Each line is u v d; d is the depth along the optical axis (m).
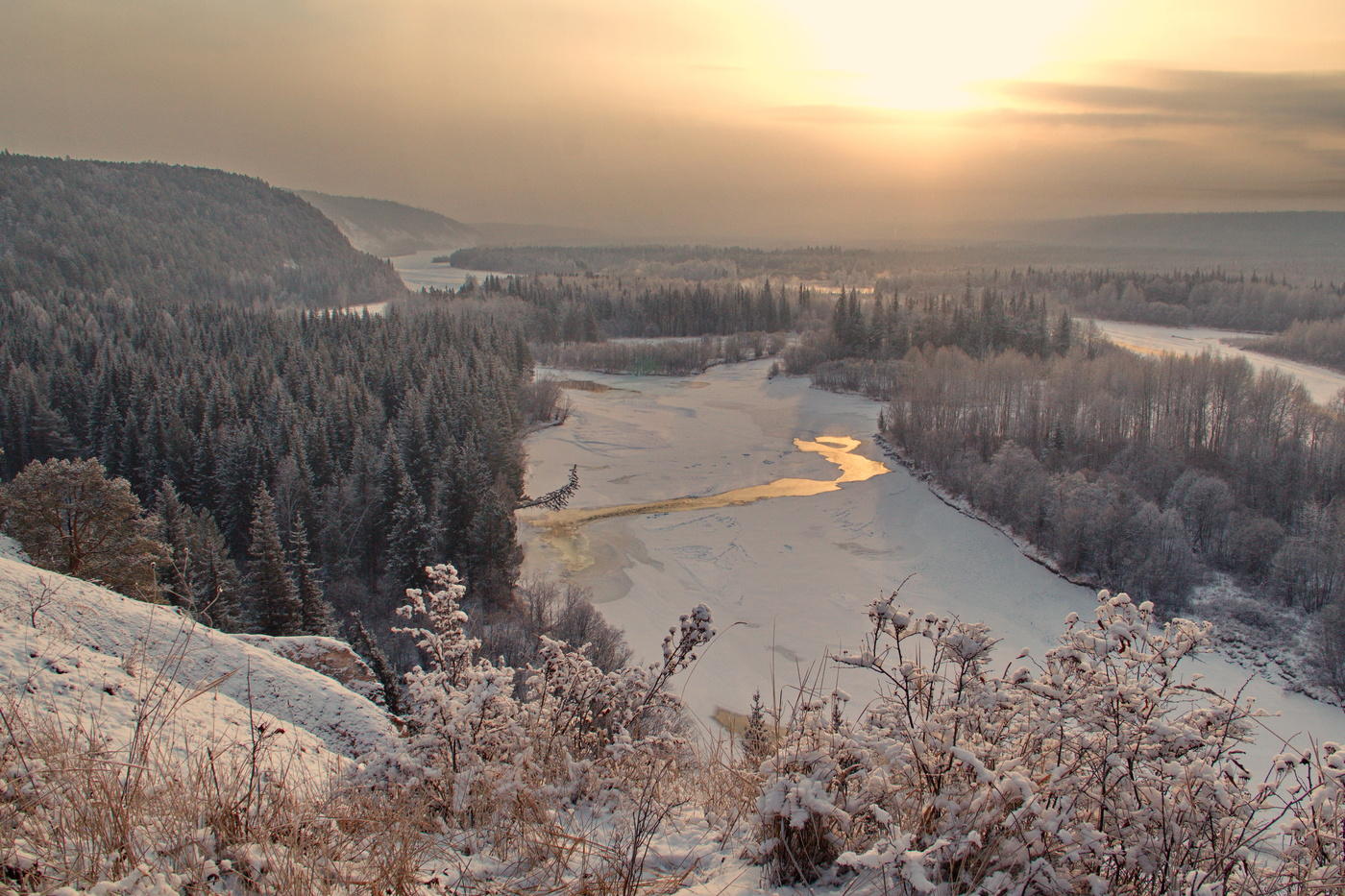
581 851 4.23
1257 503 61.38
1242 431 67.69
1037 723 4.09
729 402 112.50
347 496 53.44
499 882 3.84
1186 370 77.12
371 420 69.25
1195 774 3.67
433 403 70.94
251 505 54.25
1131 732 3.92
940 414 80.94
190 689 6.35
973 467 69.56
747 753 5.55
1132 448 69.50
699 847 4.34
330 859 3.70
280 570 34.22
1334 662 40.25
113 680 5.80
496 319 147.62
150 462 60.25
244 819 3.79
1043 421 79.00
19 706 4.76
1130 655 4.16
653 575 53.53
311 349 107.38
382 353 98.50
